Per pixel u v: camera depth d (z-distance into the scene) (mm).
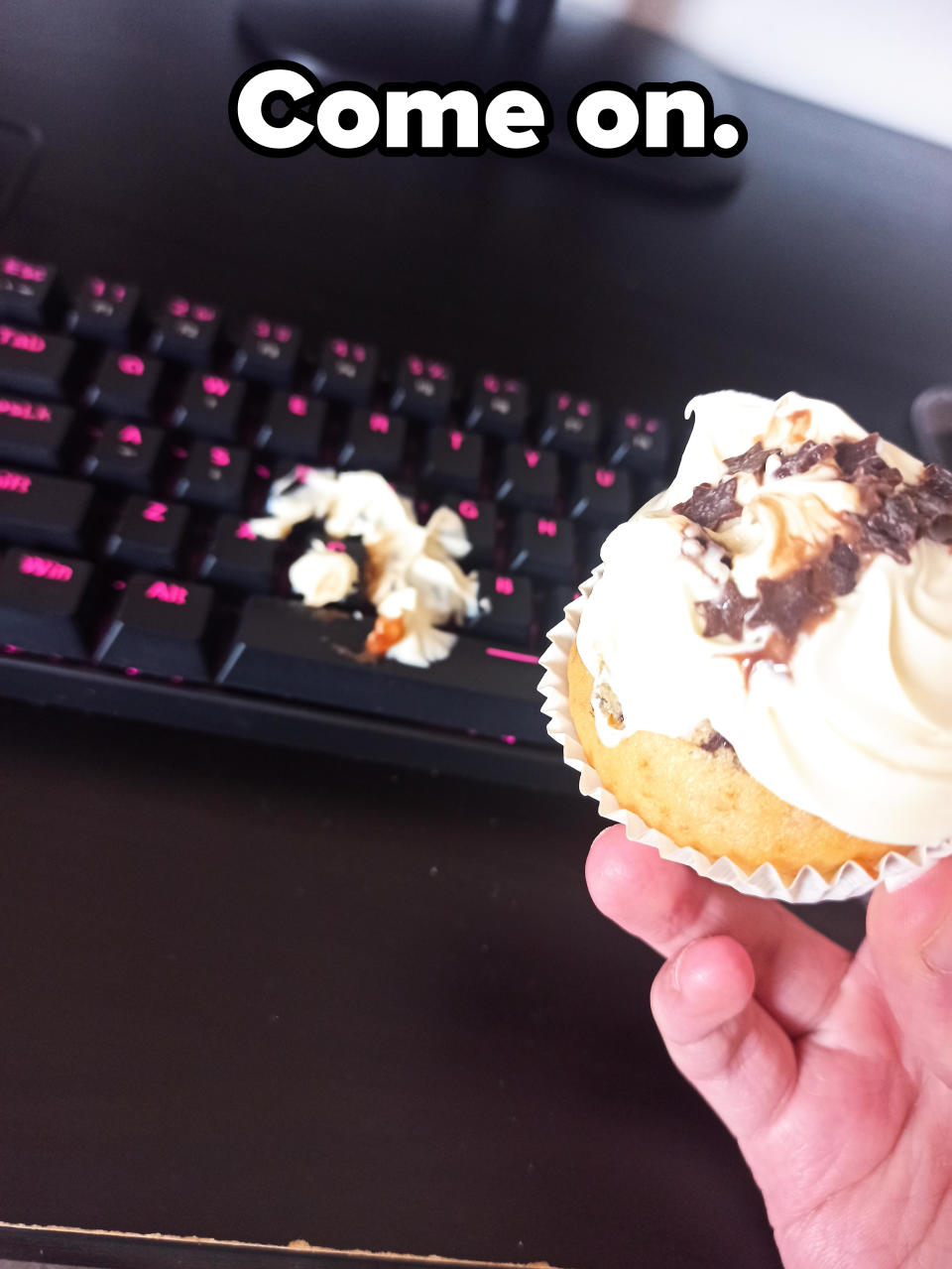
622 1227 165
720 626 150
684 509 167
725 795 158
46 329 202
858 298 270
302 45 251
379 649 190
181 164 235
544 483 212
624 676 157
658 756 162
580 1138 169
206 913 171
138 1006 161
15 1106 151
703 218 272
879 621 146
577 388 234
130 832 176
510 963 180
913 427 252
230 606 194
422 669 191
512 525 210
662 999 175
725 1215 171
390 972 174
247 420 206
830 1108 195
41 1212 145
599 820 199
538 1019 177
